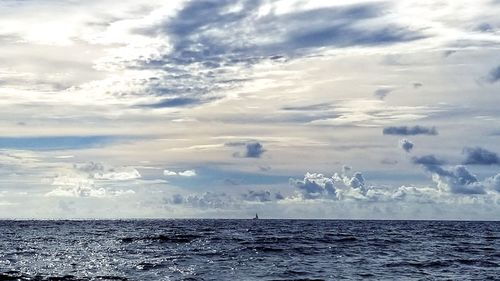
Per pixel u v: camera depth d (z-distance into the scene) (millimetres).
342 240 83188
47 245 73938
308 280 36906
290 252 58531
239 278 37781
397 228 158250
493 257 54531
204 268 43406
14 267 44844
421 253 59250
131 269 42969
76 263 47875
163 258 51812
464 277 39250
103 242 79875
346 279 37688
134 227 166500
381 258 52781
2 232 124500
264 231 123562
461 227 175125
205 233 109562
